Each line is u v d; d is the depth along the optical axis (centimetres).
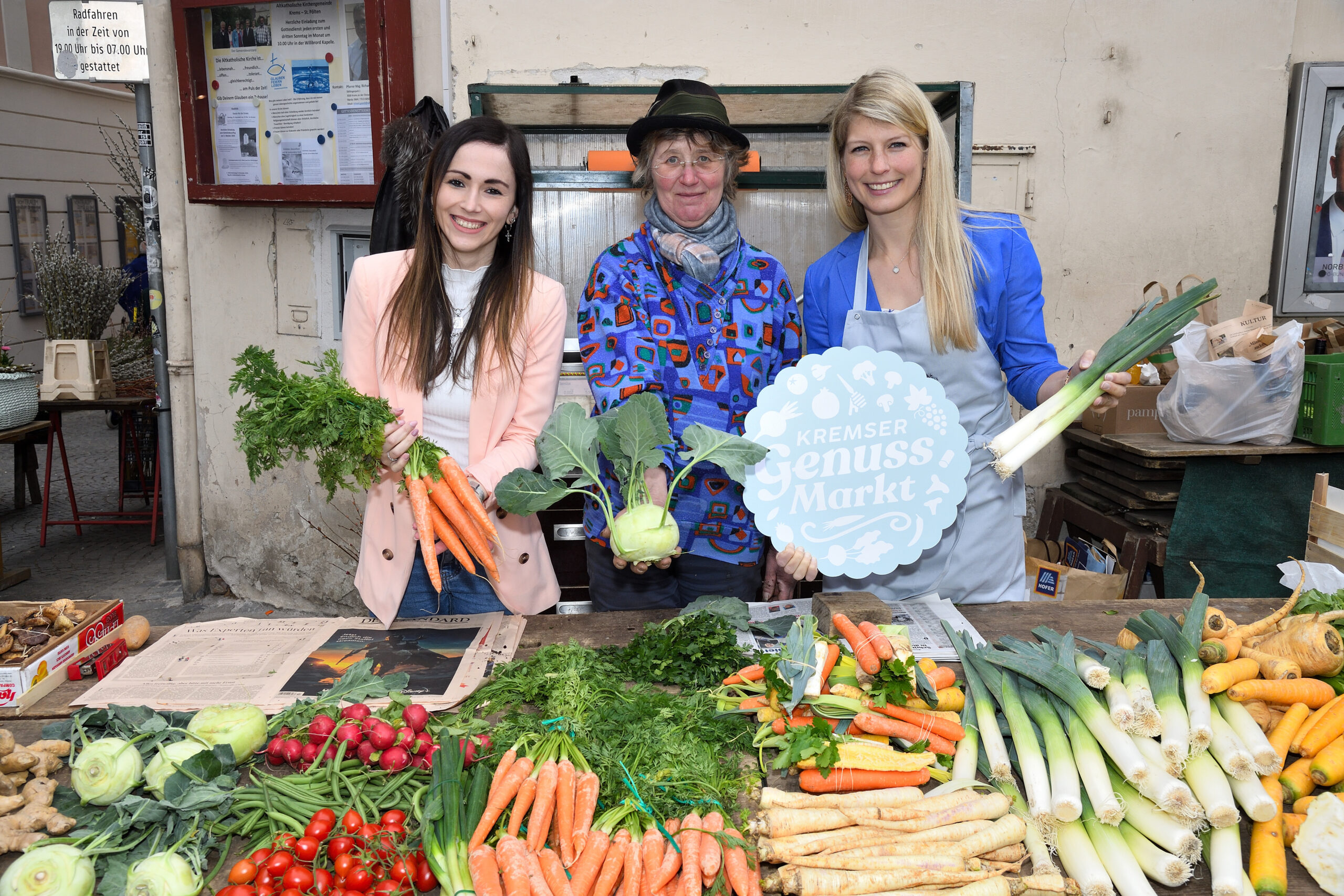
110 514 605
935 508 206
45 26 970
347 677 174
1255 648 173
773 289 233
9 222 897
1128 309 448
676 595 253
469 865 130
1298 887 138
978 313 229
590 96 334
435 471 204
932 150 212
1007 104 425
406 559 232
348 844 131
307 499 450
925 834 140
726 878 135
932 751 157
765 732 158
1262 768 144
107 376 540
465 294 227
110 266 1055
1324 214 440
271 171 414
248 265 439
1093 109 427
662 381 224
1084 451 428
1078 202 436
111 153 1054
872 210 219
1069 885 138
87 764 143
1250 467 365
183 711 166
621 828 140
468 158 206
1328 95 429
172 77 432
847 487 204
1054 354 230
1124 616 216
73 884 126
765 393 199
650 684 179
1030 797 145
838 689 163
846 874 133
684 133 217
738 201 349
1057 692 157
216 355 451
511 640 202
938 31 415
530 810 142
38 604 198
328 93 399
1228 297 450
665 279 227
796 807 146
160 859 130
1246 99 431
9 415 484
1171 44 423
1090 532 419
